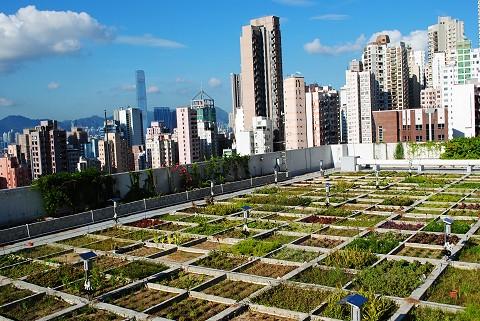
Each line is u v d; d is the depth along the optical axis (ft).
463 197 91.97
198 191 107.45
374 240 63.36
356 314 36.68
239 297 47.60
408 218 78.13
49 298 49.93
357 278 49.21
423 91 395.34
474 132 206.90
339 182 120.88
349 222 76.54
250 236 70.38
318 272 52.29
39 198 86.94
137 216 90.12
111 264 60.64
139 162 259.19
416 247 61.11
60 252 67.00
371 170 142.51
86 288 50.60
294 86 278.87
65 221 82.17
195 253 64.23
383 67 426.92
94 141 267.59
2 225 81.30
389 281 47.67
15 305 48.55
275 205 93.25
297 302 44.86
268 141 230.07
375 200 93.81
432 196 94.12
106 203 96.53
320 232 71.26
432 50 579.48
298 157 153.99
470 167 127.13
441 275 49.47
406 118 235.61
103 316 44.98
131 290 50.85
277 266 56.59
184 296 48.42
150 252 65.92
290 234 71.05
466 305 42.09
